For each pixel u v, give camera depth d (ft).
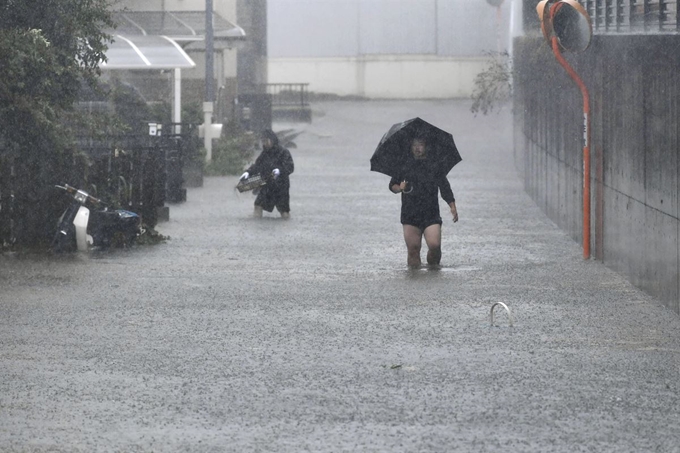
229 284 97.55
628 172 100.07
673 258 84.38
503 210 164.45
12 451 50.83
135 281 98.63
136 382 63.05
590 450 50.98
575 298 90.89
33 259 110.93
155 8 273.75
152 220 129.80
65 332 76.54
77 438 52.75
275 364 67.67
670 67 84.79
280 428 54.34
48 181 119.24
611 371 65.82
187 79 277.64
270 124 315.99
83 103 196.44
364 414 56.65
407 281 99.91
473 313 84.38
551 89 152.46
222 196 182.80
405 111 402.93
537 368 66.59
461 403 58.75
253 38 360.48
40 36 111.65
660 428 54.34
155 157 145.18
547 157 156.97
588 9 129.90
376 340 74.59
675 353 70.64
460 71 446.60
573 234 131.13
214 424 55.01
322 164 249.14
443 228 142.00
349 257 115.55
